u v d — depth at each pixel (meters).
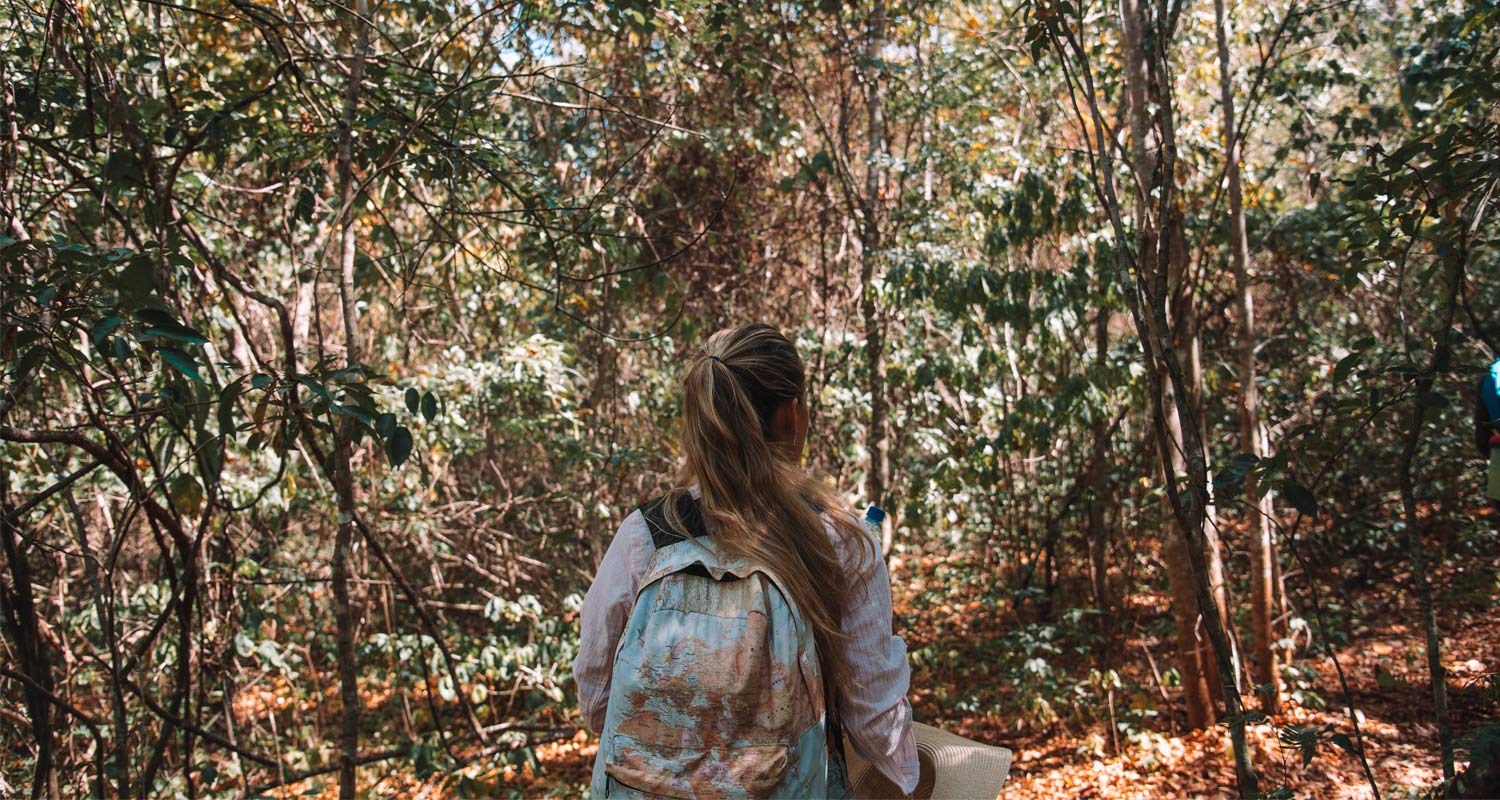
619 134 6.67
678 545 1.33
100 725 4.72
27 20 3.42
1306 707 6.17
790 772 1.24
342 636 2.96
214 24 4.76
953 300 6.23
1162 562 8.34
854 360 7.96
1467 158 2.57
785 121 6.99
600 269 6.95
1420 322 7.37
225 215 5.34
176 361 2.04
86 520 5.77
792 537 1.32
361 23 3.37
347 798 2.98
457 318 7.56
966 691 7.38
